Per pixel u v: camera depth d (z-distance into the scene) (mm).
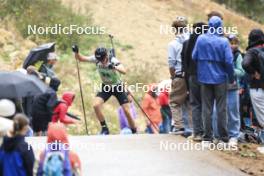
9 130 28078
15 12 70625
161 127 46750
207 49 37219
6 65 62375
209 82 37250
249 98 40625
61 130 27891
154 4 90125
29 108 41219
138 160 35938
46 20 70750
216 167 35344
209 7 95562
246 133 40594
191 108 39219
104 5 84250
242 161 36688
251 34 38594
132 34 80312
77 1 81875
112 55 43719
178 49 40312
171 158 36500
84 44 72125
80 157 36344
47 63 44688
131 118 44781
